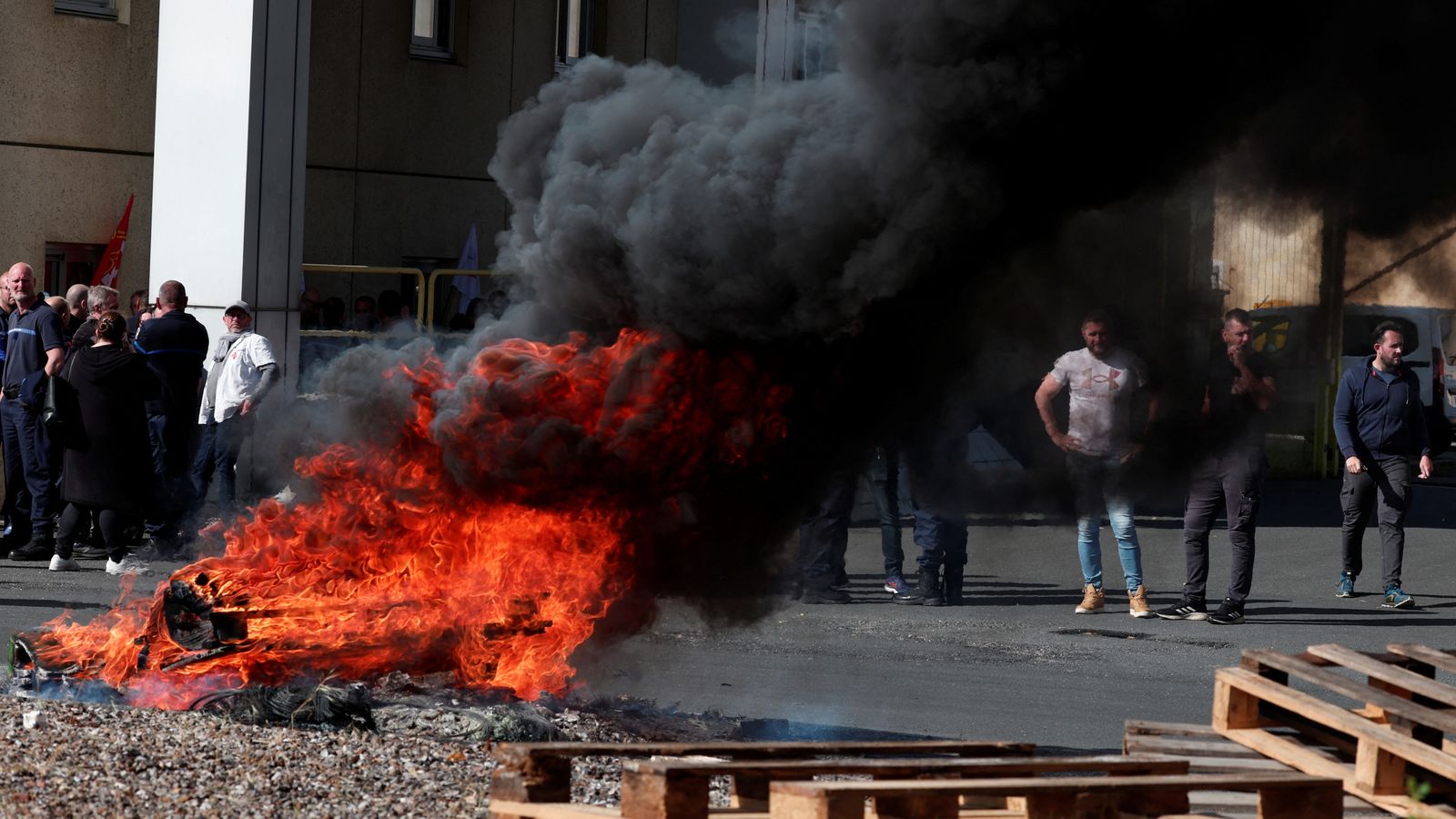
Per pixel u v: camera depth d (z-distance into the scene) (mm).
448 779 6039
